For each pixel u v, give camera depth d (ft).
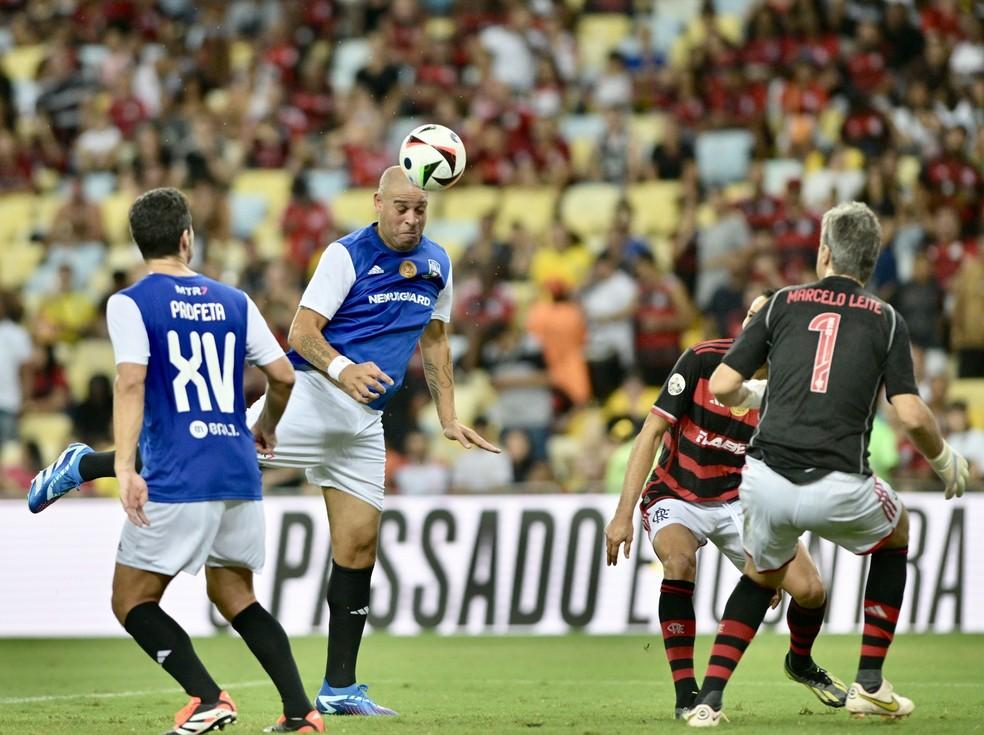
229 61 261.44
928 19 240.53
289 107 250.98
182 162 242.99
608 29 260.42
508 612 134.82
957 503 130.93
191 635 137.69
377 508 82.02
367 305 80.43
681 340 197.88
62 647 136.46
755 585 69.31
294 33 262.26
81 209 235.61
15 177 252.21
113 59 260.83
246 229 238.68
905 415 65.82
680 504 77.51
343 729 70.03
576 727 70.38
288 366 67.97
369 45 258.78
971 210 214.07
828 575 131.85
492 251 214.07
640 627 133.18
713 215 217.97
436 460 191.42
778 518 66.23
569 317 199.52
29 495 78.84
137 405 63.16
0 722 77.46
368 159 240.94
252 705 86.63
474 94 246.27
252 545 67.21
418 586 136.46
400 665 115.44
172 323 64.69
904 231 208.54
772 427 66.59
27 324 223.71
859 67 235.20
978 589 130.00
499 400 196.44
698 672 108.17
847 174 219.82
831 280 68.44
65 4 276.62
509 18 257.96
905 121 230.07
